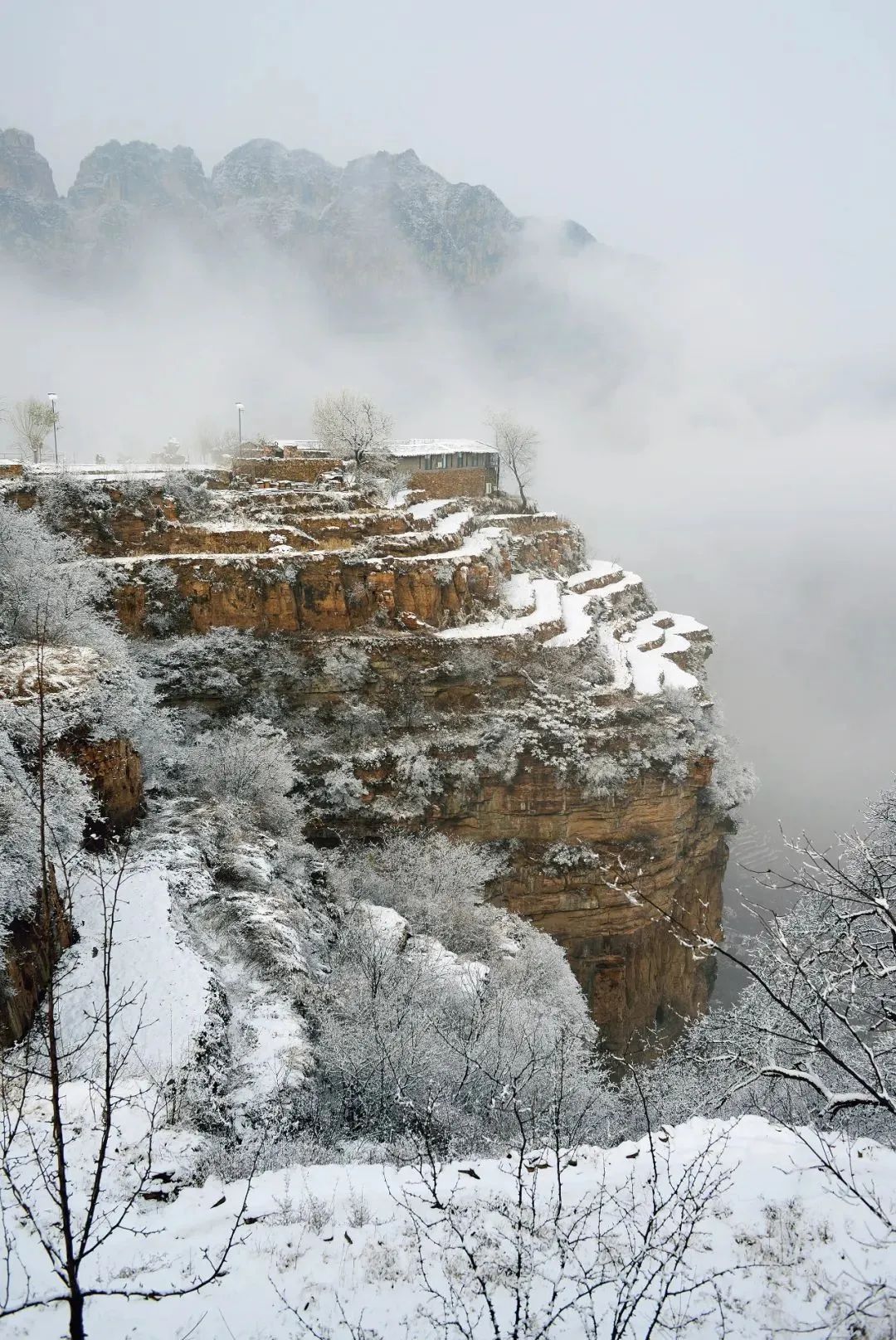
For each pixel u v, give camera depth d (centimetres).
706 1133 1703
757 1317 1193
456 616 6944
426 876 5522
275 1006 3005
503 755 6284
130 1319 1221
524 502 10425
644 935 6569
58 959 2775
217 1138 2172
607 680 7100
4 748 2998
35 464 7894
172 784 4697
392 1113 2455
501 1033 2848
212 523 7025
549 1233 1370
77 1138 1791
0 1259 1345
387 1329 1190
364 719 6259
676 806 6631
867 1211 1395
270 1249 1385
